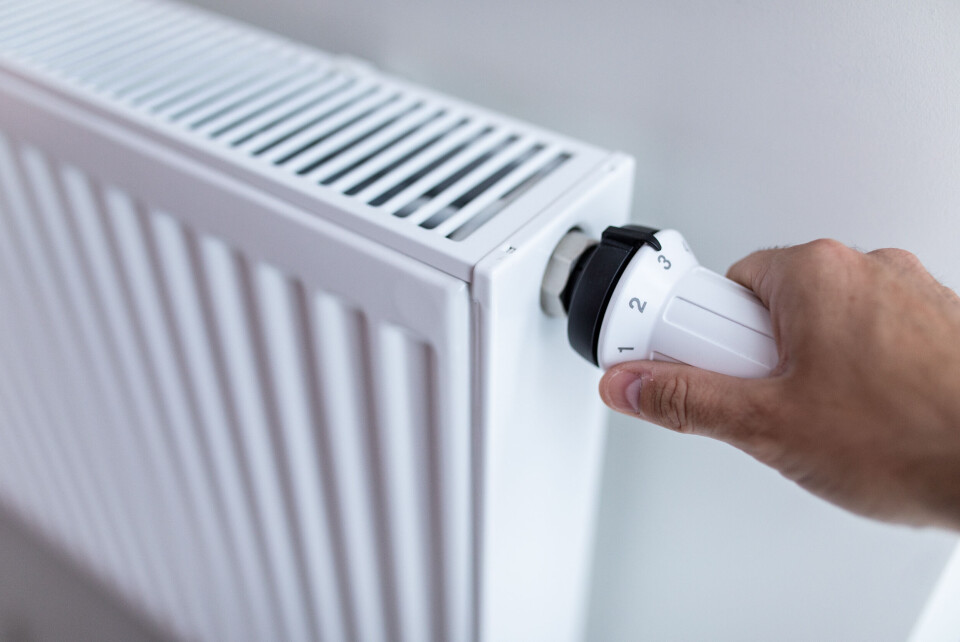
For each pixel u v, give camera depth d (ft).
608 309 0.93
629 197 1.13
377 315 1.00
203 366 1.33
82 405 1.67
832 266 0.89
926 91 0.97
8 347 1.71
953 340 0.84
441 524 1.17
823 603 1.42
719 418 0.90
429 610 1.35
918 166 1.02
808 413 0.86
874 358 0.84
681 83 1.12
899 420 0.83
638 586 1.72
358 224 0.97
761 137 1.10
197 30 1.36
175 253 1.20
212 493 1.57
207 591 1.84
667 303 0.93
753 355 0.91
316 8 1.41
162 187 1.12
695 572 1.59
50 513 2.14
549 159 1.08
